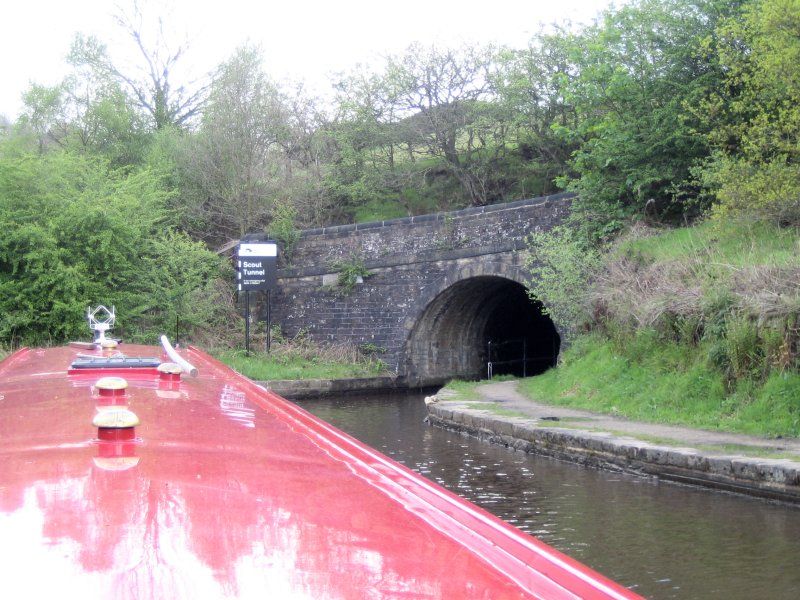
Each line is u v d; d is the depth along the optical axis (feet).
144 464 6.72
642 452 34.14
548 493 31.40
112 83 115.55
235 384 15.83
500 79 101.40
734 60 56.80
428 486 7.25
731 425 37.99
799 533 24.66
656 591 19.89
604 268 59.47
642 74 65.98
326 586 4.14
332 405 68.85
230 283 93.09
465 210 77.87
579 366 54.80
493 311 93.15
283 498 6.14
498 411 49.19
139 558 4.20
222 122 103.71
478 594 4.28
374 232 84.79
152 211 88.12
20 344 76.02
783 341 38.17
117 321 78.28
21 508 5.12
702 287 45.75
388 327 83.66
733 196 52.47
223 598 3.78
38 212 78.38
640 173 63.26
